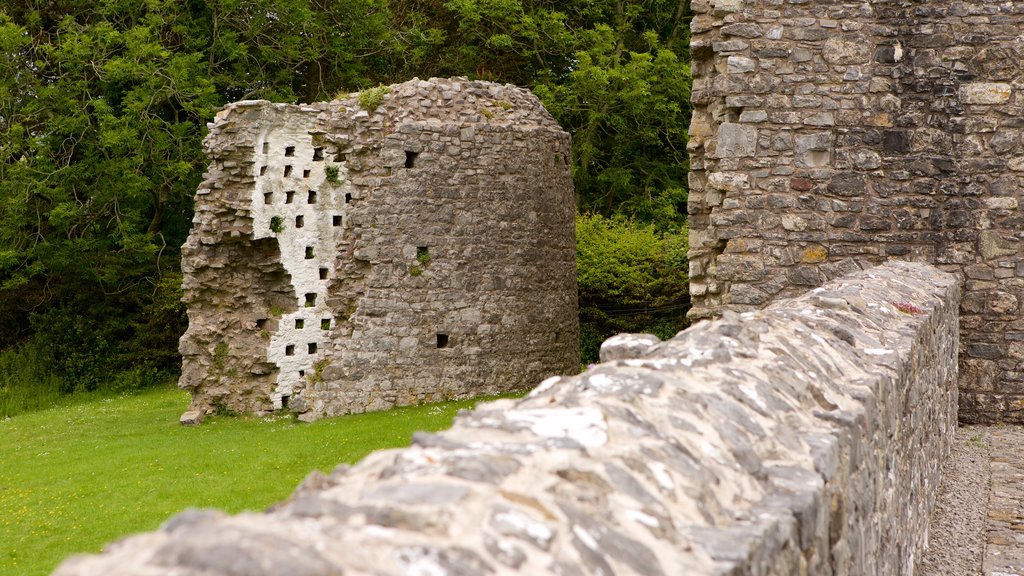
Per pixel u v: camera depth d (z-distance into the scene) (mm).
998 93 10477
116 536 9023
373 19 25547
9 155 21047
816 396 3725
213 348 15969
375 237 16531
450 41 28812
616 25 28672
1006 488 7996
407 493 2020
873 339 5238
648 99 26844
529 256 18156
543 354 18422
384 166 16641
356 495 2051
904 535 5219
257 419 15805
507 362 17766
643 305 23578
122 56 22625
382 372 16516
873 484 4000
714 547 2199
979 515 7254
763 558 2299
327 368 16156
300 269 16062
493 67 28391
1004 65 10484
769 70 10742
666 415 2838
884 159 10641
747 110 10773
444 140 17125
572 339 19500
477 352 17359
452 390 17094
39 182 21031
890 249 10664
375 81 27297
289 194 15961
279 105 15844
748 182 10812
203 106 22609
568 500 2131
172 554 1599
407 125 16781
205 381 16047
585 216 25000
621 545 2053
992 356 10641
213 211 15688
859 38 10633
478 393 17359
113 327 22859
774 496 2719
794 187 10750
